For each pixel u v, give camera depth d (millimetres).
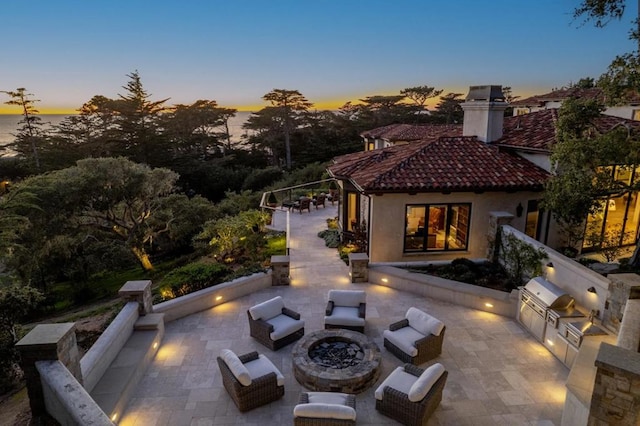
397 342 8344
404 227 14141
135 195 23031
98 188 21375
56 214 19922
